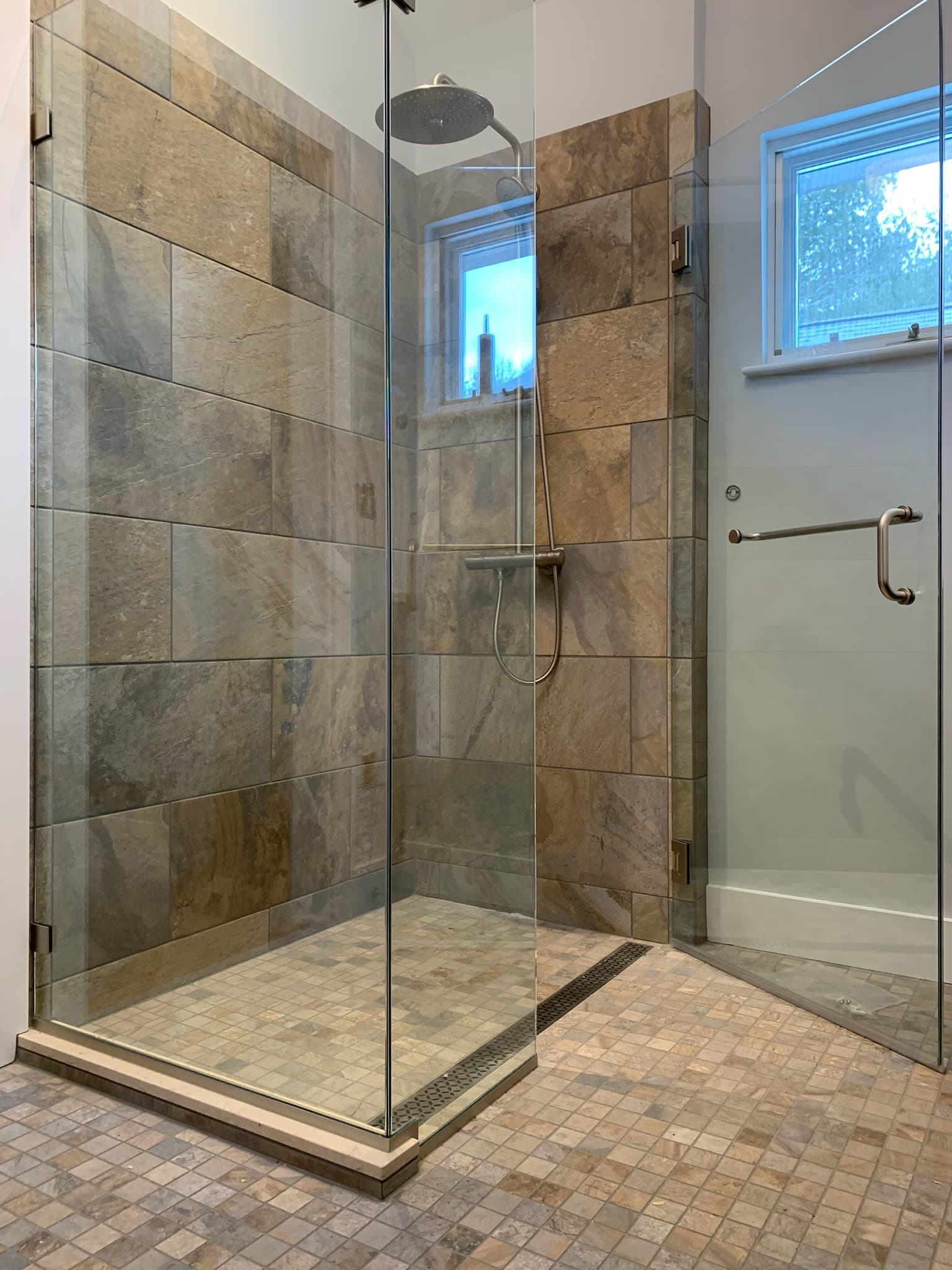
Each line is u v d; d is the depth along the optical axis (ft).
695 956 7.85
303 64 4.86
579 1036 6.25
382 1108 4.49
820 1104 5.27
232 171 5.18
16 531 5.87
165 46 5.42
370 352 4.66
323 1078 4.70
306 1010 4.78
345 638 4.63
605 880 8.53
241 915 5.01
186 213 5.32
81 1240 4.02
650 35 8.32
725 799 7.55
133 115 5.57
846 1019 6.38
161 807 5.42
